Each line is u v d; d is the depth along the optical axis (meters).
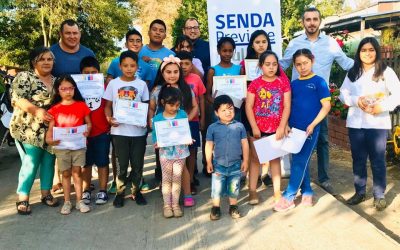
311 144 4.39
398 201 4.84
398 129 6.15
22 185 4.50
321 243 3.59
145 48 5.51
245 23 5.82
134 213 4.48
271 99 4.40
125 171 4.66
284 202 4.38
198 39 6.28
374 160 4.55
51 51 4.70
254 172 4.59
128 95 4.57
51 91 4.53
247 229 3.95
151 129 4.70
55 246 3.67
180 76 4.65
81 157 4.50
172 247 3.62
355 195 4.78
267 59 4.34
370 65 4.48
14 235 3.92
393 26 15.58
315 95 4.32
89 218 4.34
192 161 5.02
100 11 25.06
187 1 19.56
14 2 23.33
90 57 4.77
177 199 4.38
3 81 7.50
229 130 4.20
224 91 4.85
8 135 8.55
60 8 23.64
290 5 15.93
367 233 3.77
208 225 4.09
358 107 4.57
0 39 25.80
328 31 17.73
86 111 4.49
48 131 4.38
